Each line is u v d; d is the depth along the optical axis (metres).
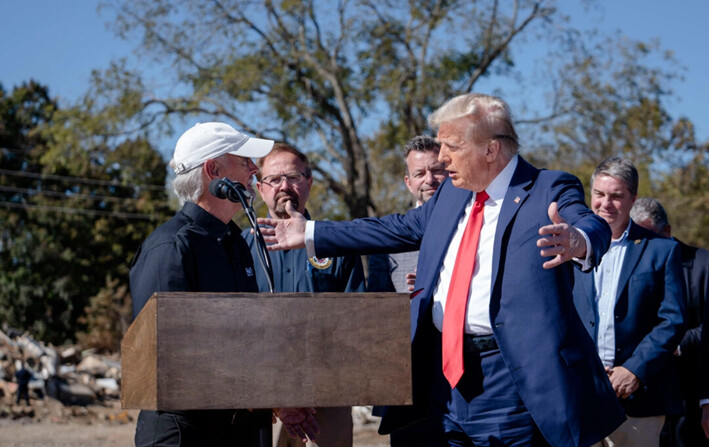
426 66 27.08
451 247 3.36
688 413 4.86
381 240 3.55
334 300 2.48
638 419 4.32
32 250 45.59
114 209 47.19
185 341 2.38
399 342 2.51
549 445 3.14
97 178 47.31
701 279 4.89
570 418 2.95
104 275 47.19
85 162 28.08
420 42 27.00
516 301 3.06
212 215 3.31
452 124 3.23
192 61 26.73
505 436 3.13
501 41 27.61
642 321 4.40
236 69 25.94
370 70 26.89
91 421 13.91
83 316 46.81
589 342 3.14
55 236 46.88
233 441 3.10
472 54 27.69
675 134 35.88
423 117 27.12
